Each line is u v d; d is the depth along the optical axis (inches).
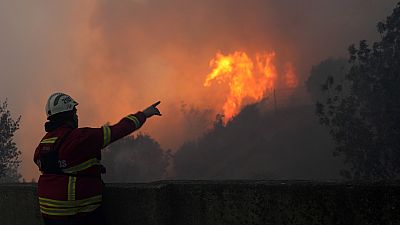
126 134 105.5
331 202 92.4
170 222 119.9
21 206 156.9
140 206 122.2
